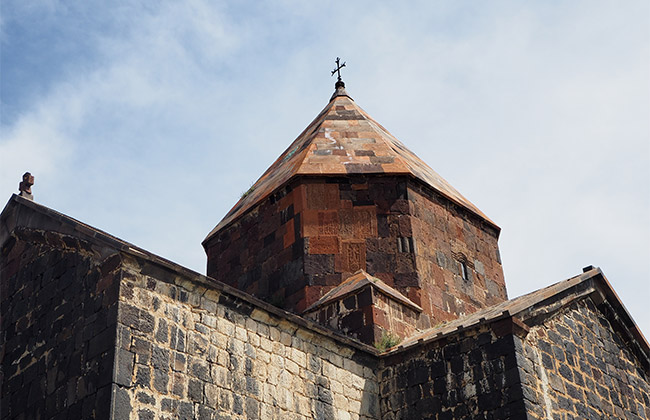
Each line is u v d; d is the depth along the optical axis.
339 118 21.72
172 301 11.48
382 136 20.67
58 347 11.58
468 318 15.46
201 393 11.22
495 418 12.65
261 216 19.05
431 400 13.50
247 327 12.39
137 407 10.38
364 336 15.06
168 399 10.77
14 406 11.80
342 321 15.56
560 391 13.51
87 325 11.17
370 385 14.13
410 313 16.33
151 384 10.67
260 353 12.38
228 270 19.19
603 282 15.92
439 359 13.73
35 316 12.48
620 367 15.64
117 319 10.70
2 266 13.94
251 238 19.02
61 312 11.91
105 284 11.23
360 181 18.44
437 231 18.66
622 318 16.14
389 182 18.50
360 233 17.78
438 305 17.39
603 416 14.31
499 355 13.03
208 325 11.80
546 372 13.44
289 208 18.38
